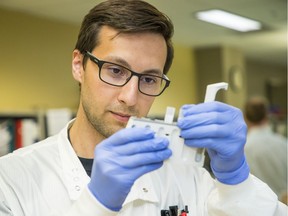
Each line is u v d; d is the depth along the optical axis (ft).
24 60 11.46
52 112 9.61
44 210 3.03
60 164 3.27
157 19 2.84
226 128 2.48
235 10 12.06
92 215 2.49
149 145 2.40
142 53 2.81
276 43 17.49
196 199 3.46
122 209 3.13
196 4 11.29
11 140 9.07
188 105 2.56
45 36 12.09
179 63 17.04
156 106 15.47
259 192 2.95
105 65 2.85
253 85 22.82
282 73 25.86
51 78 12.18
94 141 3.22
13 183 3.11
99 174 2.46
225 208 2.91
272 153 8.70
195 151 2.51
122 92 2.80
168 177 3.52
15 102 11.16
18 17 11.35
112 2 2.93
